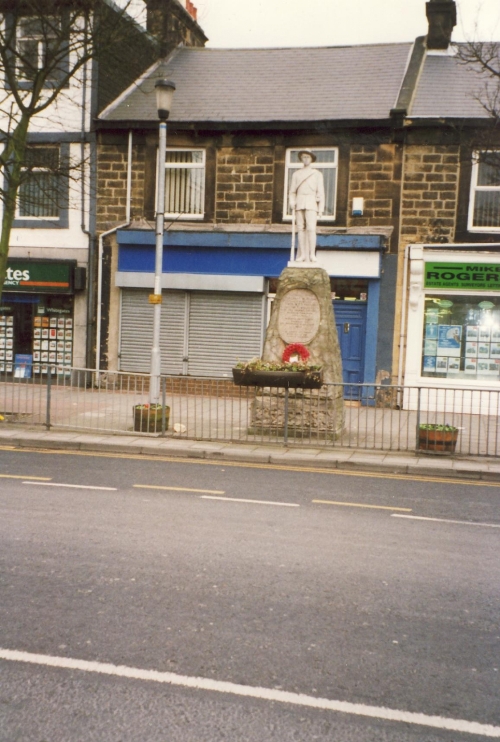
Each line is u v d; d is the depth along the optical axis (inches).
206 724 151.7
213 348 725.9
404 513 330.6
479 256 659.4
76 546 264.4
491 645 193.0
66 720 152.1
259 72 796.6
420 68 752.3
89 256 750.5
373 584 235.0
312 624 202.5
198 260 713.0
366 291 693.3
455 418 482.3
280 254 693.9
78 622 199.2
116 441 478.3
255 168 715.4
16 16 540.4
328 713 157.5
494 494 379.2
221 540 277.3
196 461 445.7
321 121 687.7
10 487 356.2
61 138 749.3
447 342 678.5
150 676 170.9
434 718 156.7
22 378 589.6
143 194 740.7
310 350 516.4
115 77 768.3
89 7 533.3
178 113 735.7
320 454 458.9
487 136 530.9
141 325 741.3
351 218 694.5
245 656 182.1
